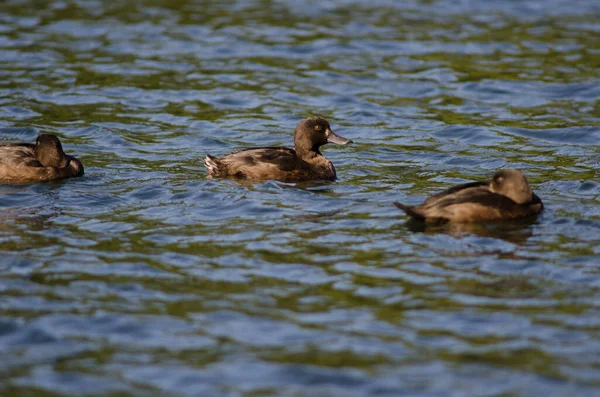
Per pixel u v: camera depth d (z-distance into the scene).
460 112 24.02
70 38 30.44
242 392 10.18
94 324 11.80
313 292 12.77
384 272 13.40
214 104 24.66
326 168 18.67
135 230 15.20
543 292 12.63
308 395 10.12
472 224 15.30
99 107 24.17
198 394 10.15
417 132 22.48
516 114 23.80
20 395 10.12
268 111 24.14
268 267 13.66
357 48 29.81
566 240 14.54
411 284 12.97
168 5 35.25
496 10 34.53
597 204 16.45
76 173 18.45
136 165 19.52
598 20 32.84
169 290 12.84
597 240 14.53
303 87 26.14
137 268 13.58
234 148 21.14
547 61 28.23
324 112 24.14
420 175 18.89
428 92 25.73
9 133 21.92
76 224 15.50
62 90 25.41
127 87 25.86
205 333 11.57
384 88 26.09
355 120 23.52
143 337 11.48
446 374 10.50
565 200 16.75
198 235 14.96
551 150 20.86
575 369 10.58
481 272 13.34
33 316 11.99
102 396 10.11
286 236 14.88
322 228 15.27
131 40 30.41
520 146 21.22
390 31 31.70
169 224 15.52
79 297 12.58
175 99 24.98
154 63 28.09
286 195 17.14
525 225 15.25
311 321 11.88
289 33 31.44
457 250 14.19
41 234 14.95
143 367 10.75
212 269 13.58
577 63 27.95
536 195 16.48
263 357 10.95
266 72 27.44
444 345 11.20
